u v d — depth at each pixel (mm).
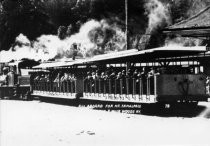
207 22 22141
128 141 12781
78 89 27922
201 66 28016
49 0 68938
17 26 70375
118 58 22500
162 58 22672
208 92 27484
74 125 17609
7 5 70625
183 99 19688
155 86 19562
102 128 16266
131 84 22000
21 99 37938
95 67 28672
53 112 24031
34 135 15016
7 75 39125
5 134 15352
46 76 33812
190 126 15852
